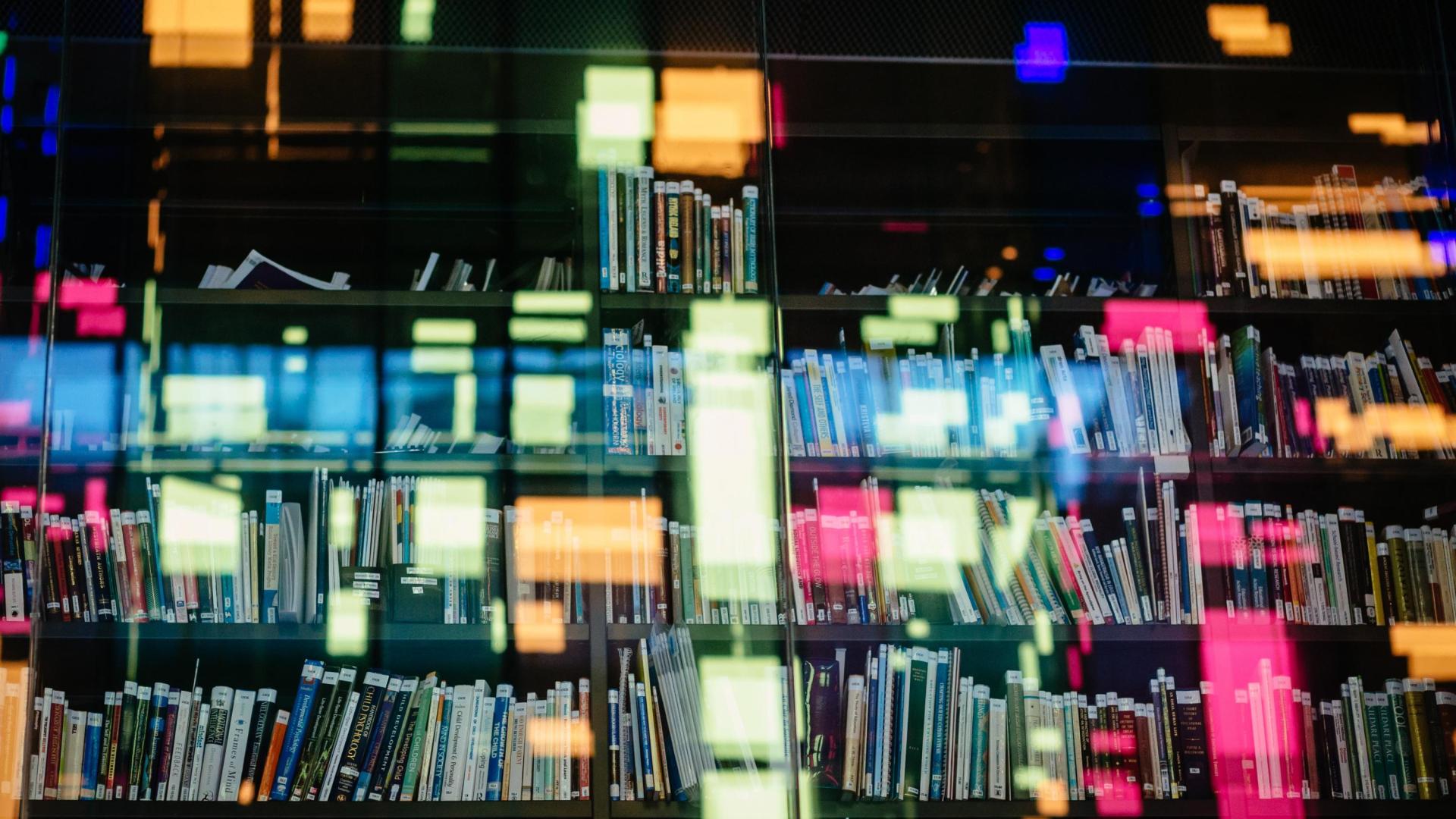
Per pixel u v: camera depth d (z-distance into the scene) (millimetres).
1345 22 2570
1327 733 2320
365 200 2701
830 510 2393
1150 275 2631
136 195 2564
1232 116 2633
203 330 2482
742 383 2422
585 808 2211
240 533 2303
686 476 2377
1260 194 2623
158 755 2188
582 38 2484
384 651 2281
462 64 2496
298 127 2604
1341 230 2557
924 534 2398
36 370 2326
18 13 2404
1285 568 2387
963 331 2492
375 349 2535
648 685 2273
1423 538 2410
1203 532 2398
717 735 2258
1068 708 2334
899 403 2443
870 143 2643
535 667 2297
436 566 2314
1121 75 2576
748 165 2525
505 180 2691
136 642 2221
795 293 2502
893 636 2330
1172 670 2359
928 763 2293
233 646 2252
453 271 2623
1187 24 2553
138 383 2389
